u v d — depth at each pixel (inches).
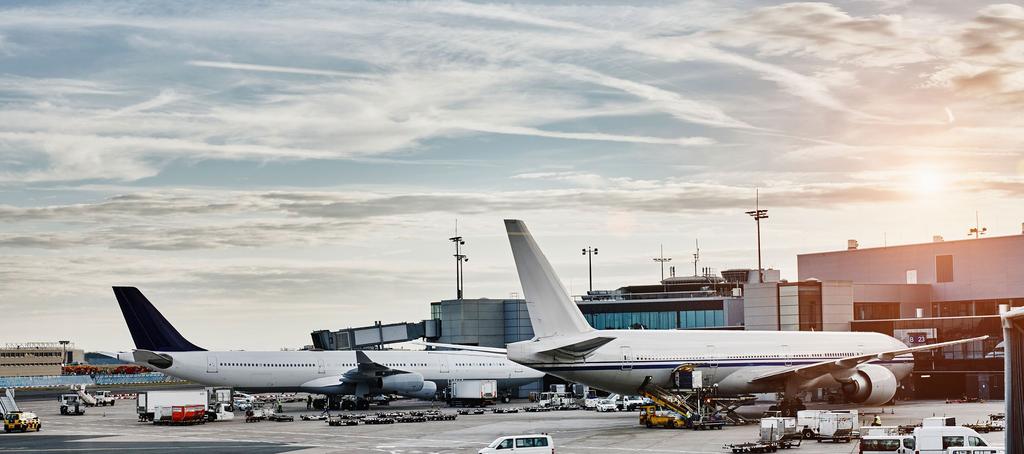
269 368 4180.6
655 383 3191.4
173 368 4028.1
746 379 3353.8
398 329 5502.0
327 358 4313.5
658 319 5216.5
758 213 5565.9
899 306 4677.7
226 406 4119.1
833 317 4311.0
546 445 2223.2
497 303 5374.0
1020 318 1118.4
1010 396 1126.4
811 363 3474.4
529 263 3031.5
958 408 3646.7
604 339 2974.9
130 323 4010.8
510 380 4697.3
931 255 4825.3
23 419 3351.4
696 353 3265.3
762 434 2415.1
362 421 3449.8
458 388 4352.9
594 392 4571.9
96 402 5502.0
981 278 4635.8
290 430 3213.6
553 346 2967.5
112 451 2615.7
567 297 3073.3
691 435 2770.7
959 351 4082.2
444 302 5354.3
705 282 6314.0
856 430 2659.9
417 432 3026.6
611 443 2571.4
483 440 2751.0
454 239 6151.6
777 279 5954.7
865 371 3393.2
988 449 1846.7
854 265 5157.5
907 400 4175.7
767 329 4350.4
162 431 3292.3
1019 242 4515.3
